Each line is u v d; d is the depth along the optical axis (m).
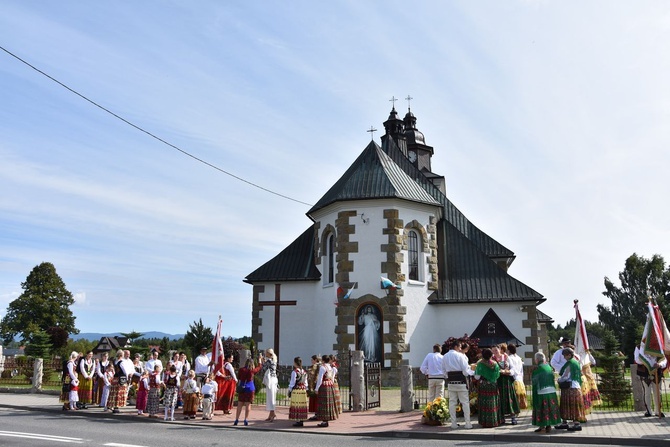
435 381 14.98
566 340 13.23
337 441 11.59
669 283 72.38
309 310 28.00
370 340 25.16
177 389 16.41
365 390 17.64
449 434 12.09
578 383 12.34
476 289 26.95
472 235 30.94
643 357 14.69
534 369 12.46
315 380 15.56
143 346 38.97
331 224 27.36
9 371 30.28
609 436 11.27
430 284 26.86
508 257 30.08
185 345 31.67
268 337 28.06
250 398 14.47
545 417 11.97
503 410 13.62
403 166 33.84
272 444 11.05
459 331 26.42
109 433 12.44
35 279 61.81
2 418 15.57
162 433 12.65
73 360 18.09
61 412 17.23
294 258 29.48
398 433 12.51
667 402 16.53
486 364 13.20
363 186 26.73
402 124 40.09
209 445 10.78
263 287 28.69
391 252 25.72
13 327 59.25
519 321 26.00
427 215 27.52
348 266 25.89
